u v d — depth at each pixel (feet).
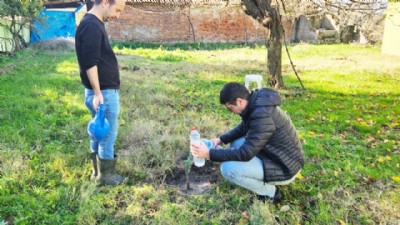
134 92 23.12
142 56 43.96
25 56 38.52
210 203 10.49
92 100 10.55
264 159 10.19
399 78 30.48
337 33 66.33
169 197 10.91
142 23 61.62
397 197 10.93
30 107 19.08
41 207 9.91
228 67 35.14
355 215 10.12
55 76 27.58
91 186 10.89
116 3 9.80
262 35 67.31
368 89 26.32
